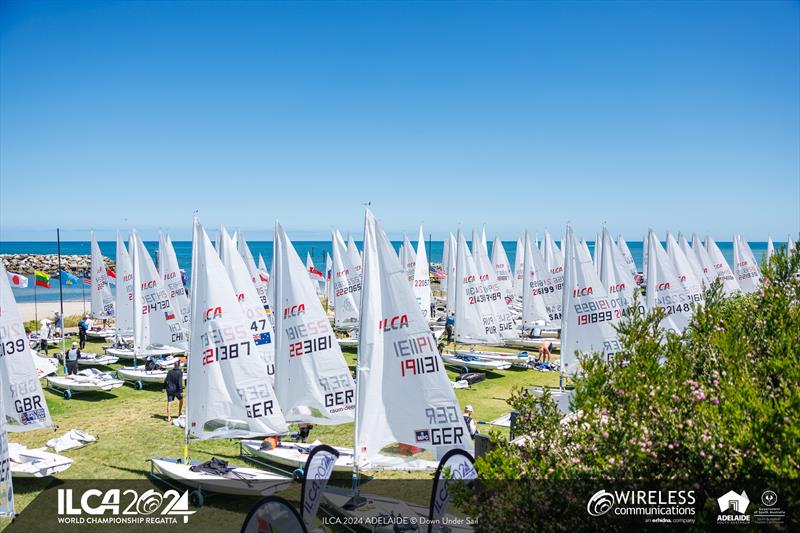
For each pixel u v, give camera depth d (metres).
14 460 14.09
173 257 28.56
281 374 16.12
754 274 44.22
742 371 7.54
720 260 44.97
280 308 16.06
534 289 33.91
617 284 23.42
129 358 29.56
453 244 34.69
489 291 28.09
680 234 39.19
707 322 9.66
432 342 12.34
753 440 6.05
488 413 20.48
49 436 17.86
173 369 19.47
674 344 8.66
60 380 23.22
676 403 7.25
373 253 12.75
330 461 10.32
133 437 17.83
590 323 20.00
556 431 7.65
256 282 33.66
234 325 14.24
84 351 31.69
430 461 12.50
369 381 12.75
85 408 21.20
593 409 7.25
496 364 27.45
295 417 16.06
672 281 22.77
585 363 8.01
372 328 12.73
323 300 54.56
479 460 7.43
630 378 7.56
